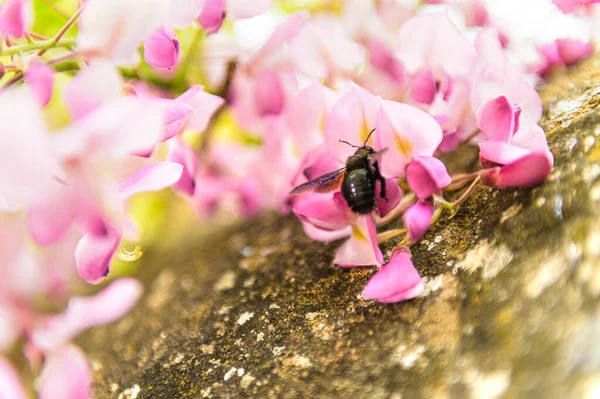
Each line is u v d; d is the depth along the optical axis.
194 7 0.36
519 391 0.32
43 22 0.42
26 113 0.30
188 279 0.44
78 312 0.37
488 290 0.35
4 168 0.30
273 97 0.43
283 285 0.40
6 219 0.35
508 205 0.37
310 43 0.42
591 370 0.31
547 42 0.42
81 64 0.35
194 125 0.38
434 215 0.37
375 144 0.36
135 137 0.31
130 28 0.33
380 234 0.37
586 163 0.36
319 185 0.38
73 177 0.31
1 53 0.34
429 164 0.35
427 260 0.37
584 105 0.38
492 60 0.38
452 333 0.34
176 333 0.40
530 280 0.34
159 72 0.41
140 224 0.52
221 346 0.38
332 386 0.35
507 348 0.33
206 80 0.44
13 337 0.37
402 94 0.42
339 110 0.37
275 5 0.47
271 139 0.44
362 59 0.43
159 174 0.33
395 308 0.36
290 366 0.36
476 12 0.43
